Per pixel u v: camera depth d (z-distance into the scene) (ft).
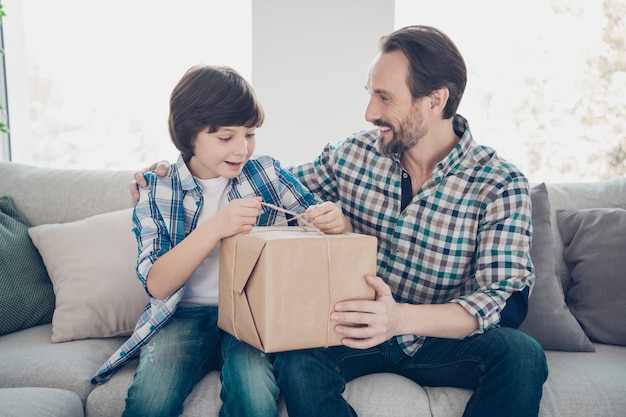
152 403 4.07
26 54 8.71
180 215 4.87
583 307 5.64
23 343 5.23
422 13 8.38
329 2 7.84
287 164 8.04
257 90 7.98
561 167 8.44
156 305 4.70
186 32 8.48
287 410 4.10
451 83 4.82
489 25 8.35
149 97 8.65
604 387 4.47
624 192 6.28
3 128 7.67
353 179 5.33
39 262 5.96
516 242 4.60
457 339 4.60
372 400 4.33
